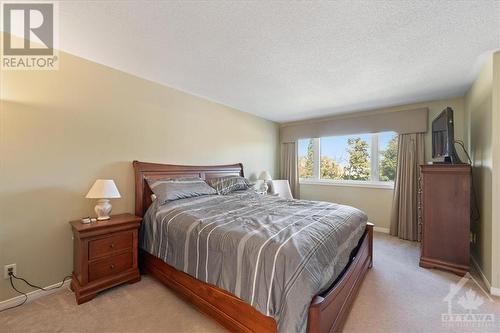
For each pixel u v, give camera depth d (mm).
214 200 2760
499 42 1930
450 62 2305
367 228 2602
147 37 1913
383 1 1467
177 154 3178
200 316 1771
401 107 3857
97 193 2109
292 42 1964
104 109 2449
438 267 2568
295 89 3117
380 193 4105
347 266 1910
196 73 2637
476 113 2680
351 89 3098
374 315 1788
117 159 2555
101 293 2066
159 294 2062
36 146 2006
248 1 1480
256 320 1422
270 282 1316
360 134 4324
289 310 1214
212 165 3699
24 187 1942
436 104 3564
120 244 2172
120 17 1655
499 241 2066
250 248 1470
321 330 1269
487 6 1496
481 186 2488
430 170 2660
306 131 4875
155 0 1480
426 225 2668
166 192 2551
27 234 1954
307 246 1462
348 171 4523
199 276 1743
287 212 2264
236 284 1484
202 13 1603
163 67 2490
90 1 1496
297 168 5059
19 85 1928
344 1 1470
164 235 2146
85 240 1945
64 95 2170
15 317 1735
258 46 2035
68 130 2193
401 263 2766
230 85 3000
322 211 2330
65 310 1823
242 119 4316
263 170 4832
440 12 1565
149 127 2854
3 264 1838
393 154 4027
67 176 2184
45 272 2041
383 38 1889
